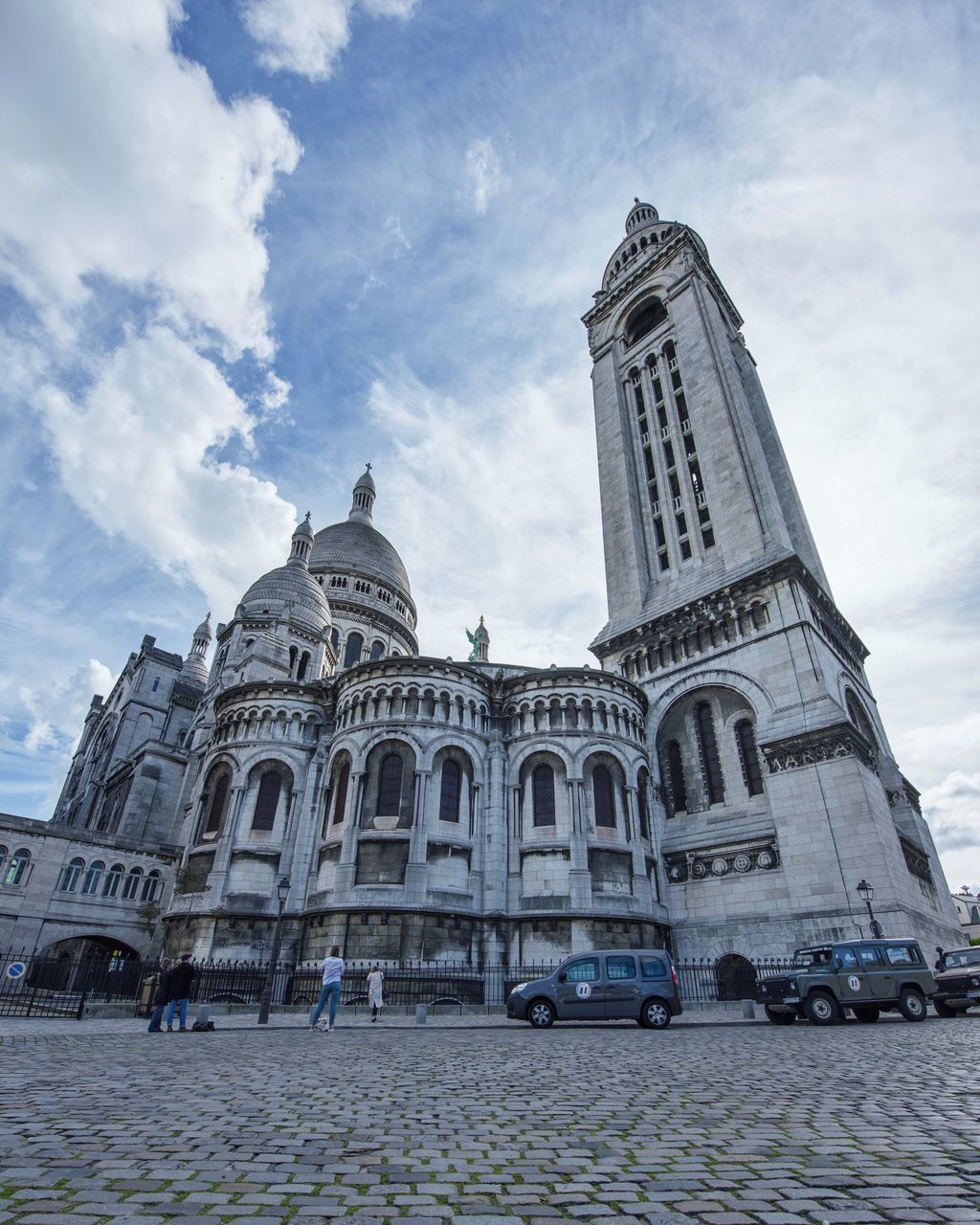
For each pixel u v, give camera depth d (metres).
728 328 66.06
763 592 42.59
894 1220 4.96
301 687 44.06
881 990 23.28
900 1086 10.34
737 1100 9.44
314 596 63.06
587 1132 7.70
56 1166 6.16
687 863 40.16
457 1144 7.21
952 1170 6.14
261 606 59.97
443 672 40.19
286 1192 5.60
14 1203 5.16
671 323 60.53
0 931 43.03
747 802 39.38
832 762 35.69
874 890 32.38
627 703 42.00
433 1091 10.27
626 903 35.66
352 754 38.56
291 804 41.12
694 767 42.72
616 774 39.25
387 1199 5.46
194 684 78.81
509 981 34.09
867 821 33.59
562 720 39.91
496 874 36.78
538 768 39.31
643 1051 15.31
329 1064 13.20
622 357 64.94
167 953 38.97
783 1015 24.27
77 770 85.06
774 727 38.69
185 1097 9.59
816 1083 10.66
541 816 38.00
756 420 59.91
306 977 33.78
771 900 35.91
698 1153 6.80
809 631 40.09
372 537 84.62
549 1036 19.31
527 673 41.59
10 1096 9.30
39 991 37.06
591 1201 5.42
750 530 46.03
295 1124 8.07
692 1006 33.56
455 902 34.78
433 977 32.09
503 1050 15.69
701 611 45.25
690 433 54.94
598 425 62.97
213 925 37.03
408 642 78.69
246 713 43.34
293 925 37.53
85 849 47.50
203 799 42.47
